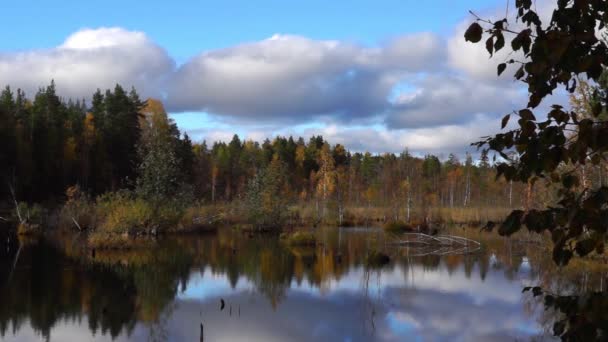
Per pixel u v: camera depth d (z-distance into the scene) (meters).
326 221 60.12
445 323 17.09
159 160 47.62
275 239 42.31
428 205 61.75
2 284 22.33
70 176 62.88
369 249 36.25
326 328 16.53
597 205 2.86
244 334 15.88
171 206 46.16
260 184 51.28
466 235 46.00
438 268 28.34
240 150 119.00
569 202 3.15
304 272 26.72
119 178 68.88
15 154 55.06
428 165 109.94
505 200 68.75
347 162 123.25
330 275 25.95
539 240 38.84
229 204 66.56
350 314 18.28
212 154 115.69
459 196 82.75
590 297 2.99
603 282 21.64
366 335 15.74
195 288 22.55
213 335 15.79
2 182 53.69
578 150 2.88
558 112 3.03
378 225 58.28
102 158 66.50
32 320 17.20
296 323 17.11
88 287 22.30
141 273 25.72
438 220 56.38
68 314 18.03
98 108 74.81
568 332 3.15
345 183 81.44
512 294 21.53
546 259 31.23
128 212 40.84
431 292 21.92
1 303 19.27
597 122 2.91
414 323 17.09
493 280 24.77
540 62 2.76
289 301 20.23
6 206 52.34
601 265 25.81
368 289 22.52
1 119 56.12
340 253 34.06
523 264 29.83
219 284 23.45
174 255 32.16
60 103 75.00
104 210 43.47
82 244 36.34
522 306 19.36
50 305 19.17
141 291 21.75
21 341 15.05
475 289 22.61
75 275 24.78
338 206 63.22
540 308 18.98
